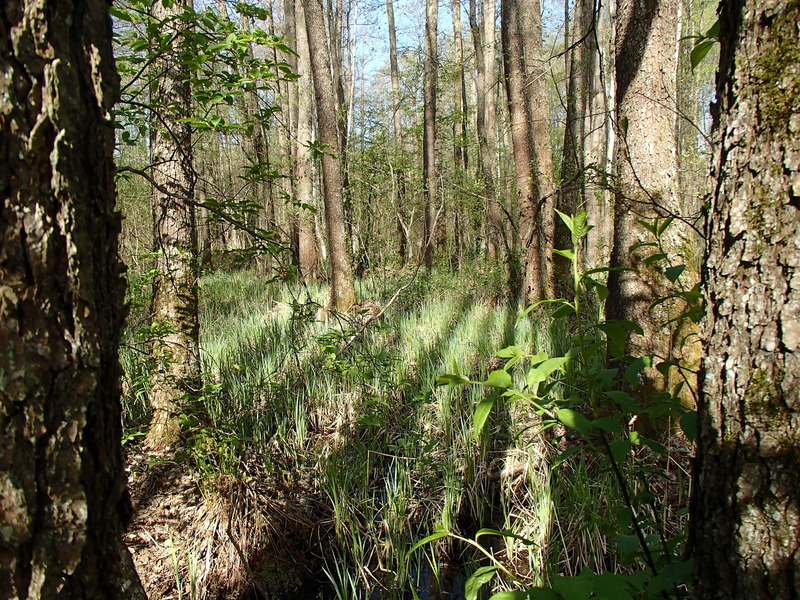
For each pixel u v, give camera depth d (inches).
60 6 39.3
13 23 36.5
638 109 149.7
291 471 170.9
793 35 43.5
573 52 350.6
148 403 193.6
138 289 185.0
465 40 740.7
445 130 644.7
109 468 44.6
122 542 47.1
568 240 321.7
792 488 43.5
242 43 95.5
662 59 146.9
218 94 99.5
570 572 124.1
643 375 145.0
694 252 152.1
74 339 40.4
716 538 48.4
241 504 142.7
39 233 38.1
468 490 164.7
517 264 370.6
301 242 452.8
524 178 314.0
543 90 311.9
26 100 37.3
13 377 37.2
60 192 39.3
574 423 54.6
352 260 493.7
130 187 383.6
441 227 511.8
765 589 44.6
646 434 144.9
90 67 42.8
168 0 94.0
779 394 44.2
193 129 121.0
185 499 147.4
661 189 146.7
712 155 51.6
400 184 515.2
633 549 60.0
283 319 323.0
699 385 52.1
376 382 224.5
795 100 43.2
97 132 43.3
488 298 384.8
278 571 136.8
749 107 46.2
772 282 44.6
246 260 132.3
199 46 100.8
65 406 40.0
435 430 199.5
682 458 135.6
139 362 171.6
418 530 151.6
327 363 189.5
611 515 116.5
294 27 453.4
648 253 147.6
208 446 144.4
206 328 300.8
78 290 40.8
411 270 453.7
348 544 146.2
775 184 44.5
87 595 42.1
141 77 111.0
